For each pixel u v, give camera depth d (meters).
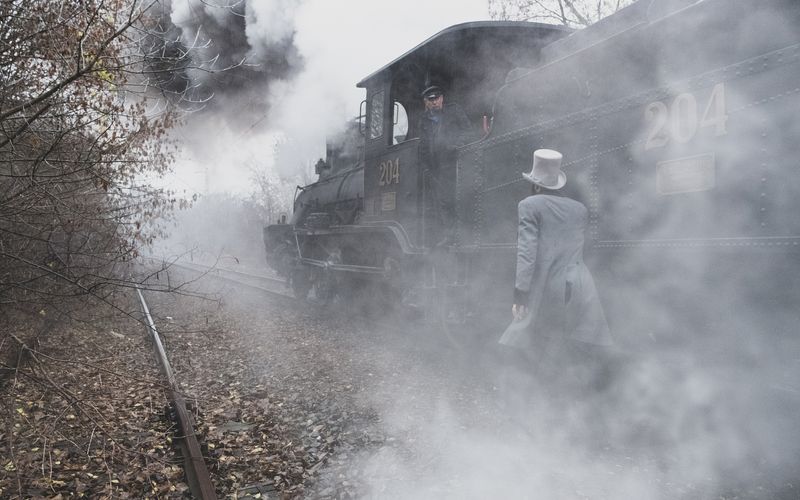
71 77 3.36
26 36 3.63
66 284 4.68
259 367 5.79
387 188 7.54
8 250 4.29
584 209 3.63
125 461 3.44
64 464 3.45
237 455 3.57
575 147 3.96
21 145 3.94
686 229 3.16
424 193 6.68
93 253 4.94
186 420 3.89
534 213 3.46
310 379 5.23
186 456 3.46
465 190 5.36
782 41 2.72
